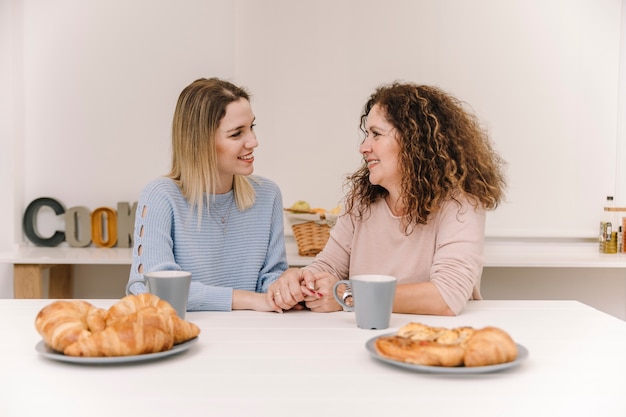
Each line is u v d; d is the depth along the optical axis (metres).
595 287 3.14
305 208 2.78
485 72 3.05
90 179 3.12
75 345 0.98
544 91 3.06
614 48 3.05
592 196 3.08
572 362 1.04
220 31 3.08
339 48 3.03
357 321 1.29
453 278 1.47
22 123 3.10
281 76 3.04
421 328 1.06
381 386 0.92
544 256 2.90
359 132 3.05
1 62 2.99
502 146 3.07
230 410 0.83
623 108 3.06
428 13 3.03
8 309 1.43
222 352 1.09
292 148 3.05
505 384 0.93
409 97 1.66
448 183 1.60
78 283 3.15
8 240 3.03
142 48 3.10
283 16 3.03
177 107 1.73
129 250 2.99
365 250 1.75
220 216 1.74
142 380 0.94
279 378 0.96
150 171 3.13
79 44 3.10
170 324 1.04
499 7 3.04
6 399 0.86
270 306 1.47
